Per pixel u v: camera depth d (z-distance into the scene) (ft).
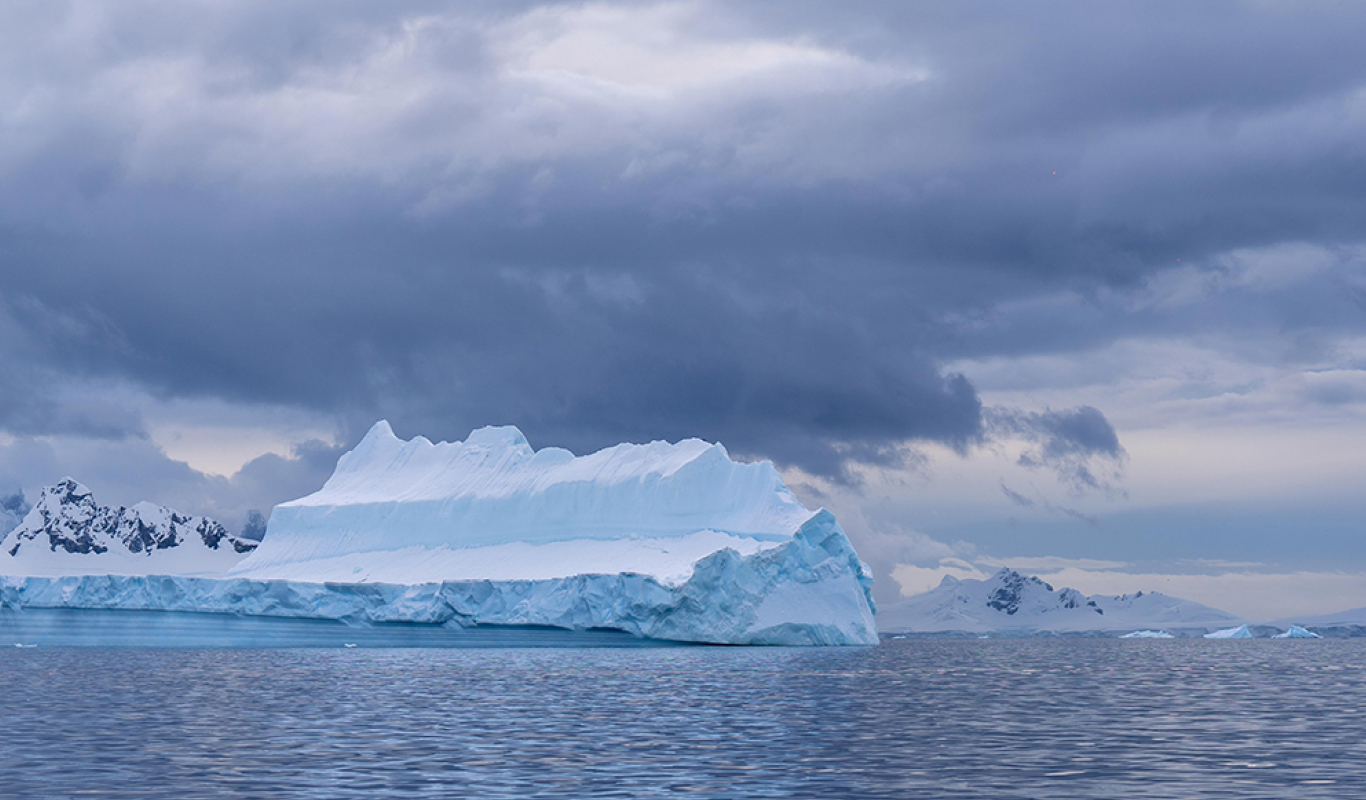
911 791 123.75
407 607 436.76
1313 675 353.31
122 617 442.09
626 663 335.67
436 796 119.34
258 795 119.55
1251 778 132.98
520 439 554.05
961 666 406.21
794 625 421.59
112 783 126.31
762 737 167.73
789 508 453.99
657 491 478.18
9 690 241.14
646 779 130.21
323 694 233.14
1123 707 224.33
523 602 421.59
